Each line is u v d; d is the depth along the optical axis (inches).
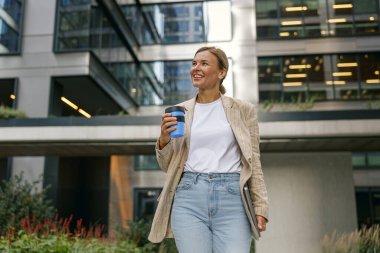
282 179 278.7
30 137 279.7
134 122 273.4
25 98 505.4
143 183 662.5
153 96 697.6
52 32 522.6
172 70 705.6
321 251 264.8
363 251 229.1
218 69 81.5
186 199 74.5
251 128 79.7
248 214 72.1
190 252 72.1
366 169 631.8
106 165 666.2
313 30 655.1
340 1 660.1
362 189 625.6
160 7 731.4
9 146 297.3
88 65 498.9
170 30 718.5
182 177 77.2
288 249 267.3
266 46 660.1
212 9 702.5
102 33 554.9
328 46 643.5
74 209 606.5
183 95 693.3
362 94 621.9
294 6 671.1
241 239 71.4
